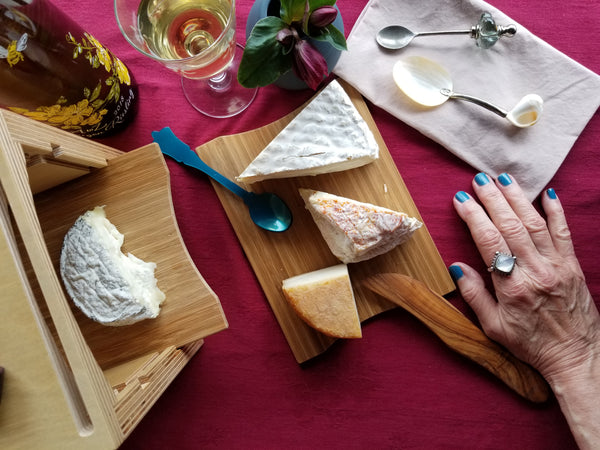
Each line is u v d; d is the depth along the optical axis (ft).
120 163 2.57
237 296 3.01
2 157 1.88
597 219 3.00
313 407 3.00
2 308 1.94
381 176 2.99
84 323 2.53
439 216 3.04
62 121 2.39
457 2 2.92
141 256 2.56
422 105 2.97
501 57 2.96
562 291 2.84
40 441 1.95
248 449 3.00
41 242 1.96
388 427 2.99
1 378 1.93
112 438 1.94
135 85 2.91
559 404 2.87
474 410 2.97
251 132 2.97
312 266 2.97
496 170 2.99
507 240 2.92
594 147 3.00
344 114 2.81
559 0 2.98
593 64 3.00
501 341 2.88
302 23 2.37
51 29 2.02
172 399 3.00
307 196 2.87
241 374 3.01
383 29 2.96
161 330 2.52
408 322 3.01
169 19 2.59
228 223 3.02
